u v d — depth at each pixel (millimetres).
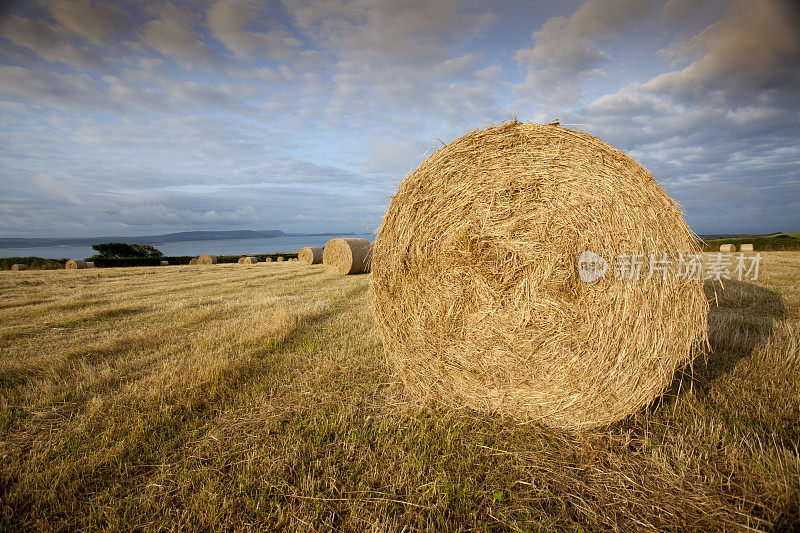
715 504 2404
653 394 3238
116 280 15961
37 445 3174
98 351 5559
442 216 3730
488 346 3537
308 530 2303
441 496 2518
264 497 2553
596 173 3244
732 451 2732
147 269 24438
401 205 4016
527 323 3377
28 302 9883
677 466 2746
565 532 2283
